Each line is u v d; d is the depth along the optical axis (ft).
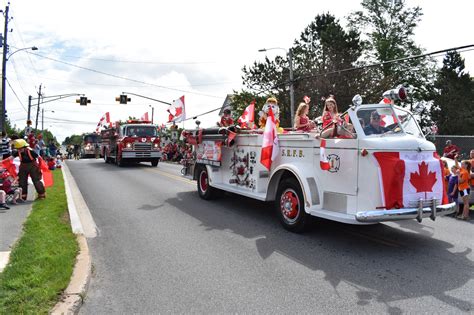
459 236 22.08
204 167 33.09
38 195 31.76
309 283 15.08
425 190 18.74
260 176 25.71
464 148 56.80
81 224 24.07
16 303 12.26
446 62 161.07
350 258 18.03
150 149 71.72
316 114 94.84
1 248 18.13
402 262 17.53
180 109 38.96
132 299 13.67
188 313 12.62
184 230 23.06
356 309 12.94
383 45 127.03
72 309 12.17
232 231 22.79
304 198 20.63
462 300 13.65
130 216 26.94
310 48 114.01
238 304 13.25
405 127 20.88
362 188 18.42
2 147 46.16
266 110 28.07
